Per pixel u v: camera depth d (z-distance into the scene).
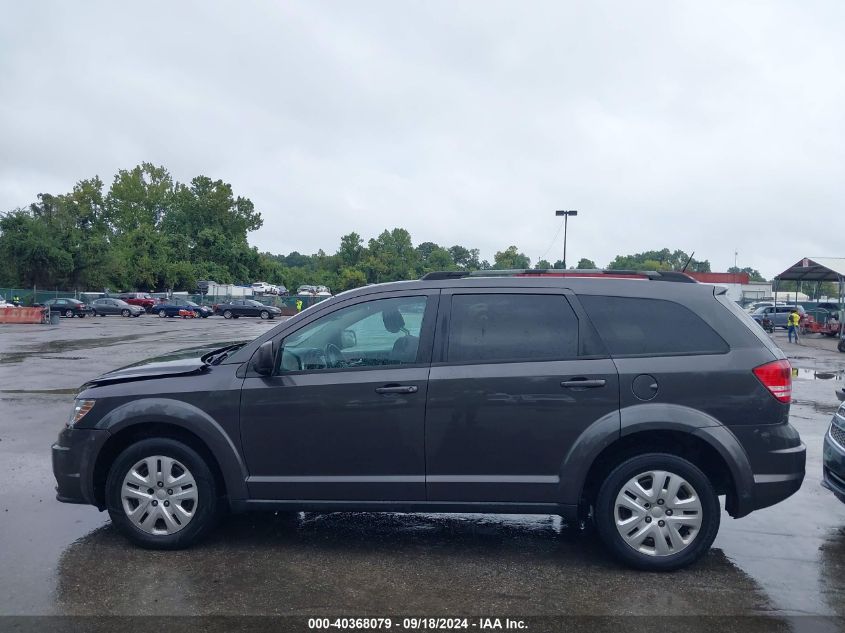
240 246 95.81
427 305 4.72
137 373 4.87
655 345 4.53
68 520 5.32
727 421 4.41
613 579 4.32
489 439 4.50
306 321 4.77
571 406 4.44
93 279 65.69
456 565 4.54
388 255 105.56
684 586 4.23
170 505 4.69
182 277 80.25
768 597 4.08
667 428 4.36
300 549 4.79
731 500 4.54
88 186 94.50
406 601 3.99
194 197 99.12
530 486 4.48
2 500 5.80
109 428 4.68
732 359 4.46
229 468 4.64
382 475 4.59
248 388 4.65
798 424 9.48
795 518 5.55
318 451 4.61
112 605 3.89
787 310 39.34
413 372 4.57
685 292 4.65
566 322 4.61
